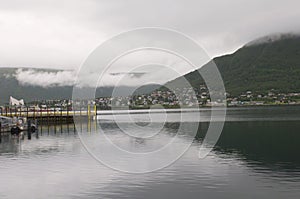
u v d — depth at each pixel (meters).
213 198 16.38
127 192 17.31
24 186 18.64
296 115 85.56
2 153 29.38
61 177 20.30
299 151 29.34
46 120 66.00
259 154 27.73
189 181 19.05
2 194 17.38
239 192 17.16
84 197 16.72
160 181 19.02
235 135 43.09
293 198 16.20
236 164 23.36
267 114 93.44
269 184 18.52
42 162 24.81
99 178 19.81
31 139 39.97
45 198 16.70
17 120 50.28
